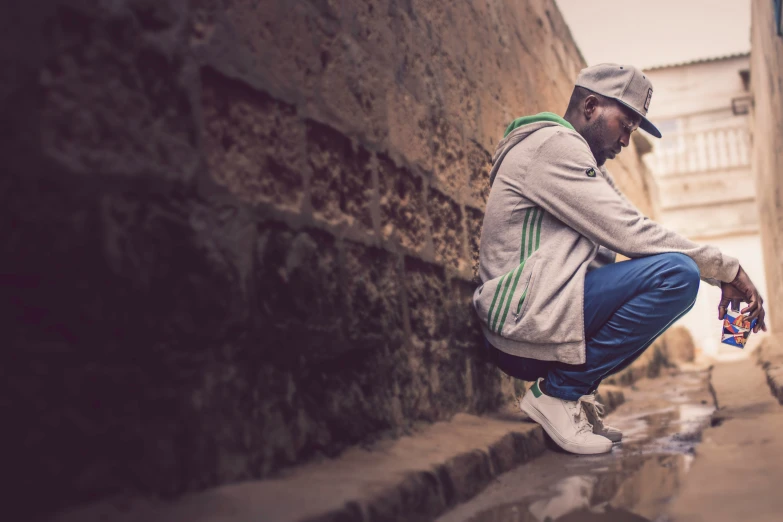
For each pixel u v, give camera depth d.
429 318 1.93
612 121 2.13
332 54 1.56
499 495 1.45
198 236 1.07
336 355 1.43
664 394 4.14
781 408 2.29
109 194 0.92
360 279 1.57
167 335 0.99
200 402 1.04
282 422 1.22
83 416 0.86
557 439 1.91
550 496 1.40
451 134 2.31
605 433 2.04
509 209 1.99
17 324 0.80
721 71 14.15
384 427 1.57
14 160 0.81
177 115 1.06
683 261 1.82
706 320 14.01
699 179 14.30
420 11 2.15
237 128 1.19
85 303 0.87
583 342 1.83
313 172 1.42
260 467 1.15
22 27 0.83
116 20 0.96
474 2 2.73
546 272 1.86
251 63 1.25
